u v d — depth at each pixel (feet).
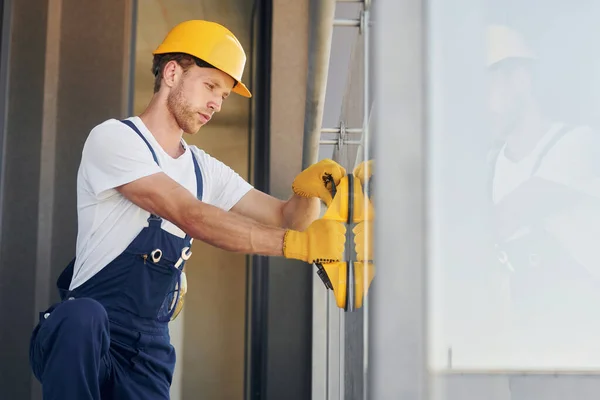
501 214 2.82
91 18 17.29
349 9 9.29
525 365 2.75
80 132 16.99
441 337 2.75
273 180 16.61
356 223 6.36
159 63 9.21
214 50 9.01
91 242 8.29
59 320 7.11
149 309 8.29
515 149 2.84
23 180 16.63
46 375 7.06
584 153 2.91
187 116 9.04
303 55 16.90
